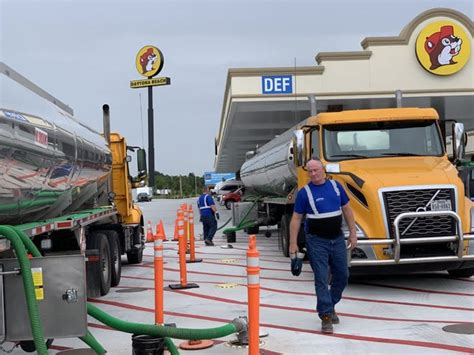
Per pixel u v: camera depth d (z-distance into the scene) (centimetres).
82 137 913
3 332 490
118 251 1136
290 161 1312
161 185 14162
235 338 682
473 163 1750
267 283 1080
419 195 916
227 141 4016
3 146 559
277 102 2419
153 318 817
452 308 826
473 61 2453
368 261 905
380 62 2423
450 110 2841
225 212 4300
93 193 1088
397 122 1081
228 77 2481
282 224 1512
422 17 2411
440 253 921
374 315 795
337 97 2406
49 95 893
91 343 560
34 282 493
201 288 1048
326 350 638
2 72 636
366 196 930
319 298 707
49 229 711
